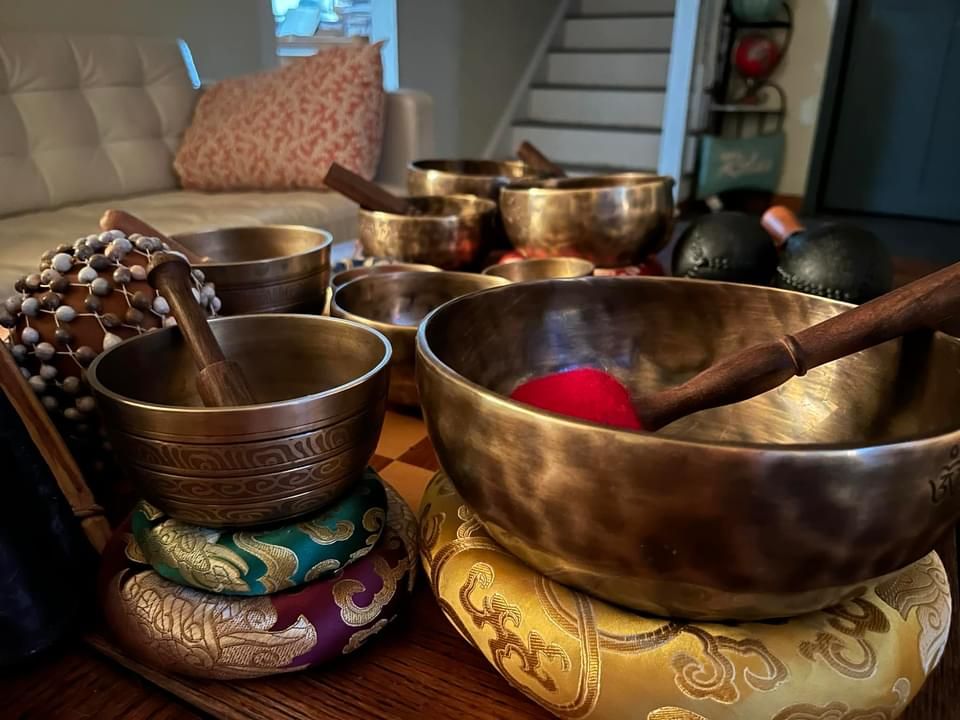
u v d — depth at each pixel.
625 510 0.31
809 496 0.28
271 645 0.42
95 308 0.53
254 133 1.96
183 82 2.17
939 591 0.42
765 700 0.34
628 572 0.33
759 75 3.50
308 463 0.42
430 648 0.46
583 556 0.33
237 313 0.67
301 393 0.55
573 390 0.42
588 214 0.88
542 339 0.55
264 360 0.55
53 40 1.87
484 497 0.36
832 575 0.31
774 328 0.54
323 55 2.02
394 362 0.66
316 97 1.95
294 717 0.41
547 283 0.54
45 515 0.46
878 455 0.28
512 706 0.41
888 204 3.65
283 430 0.40
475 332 0.50
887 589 0.40
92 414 0.55
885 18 3.38
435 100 3.27
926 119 3.45
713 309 0.55
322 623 0.43
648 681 0.35
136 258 0.57
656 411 0.42
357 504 0.48
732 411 0.55
